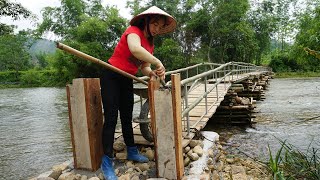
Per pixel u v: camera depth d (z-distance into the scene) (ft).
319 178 12.00
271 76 94.38
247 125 26.45
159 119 8.90
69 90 9.48
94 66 94.17
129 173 9.52
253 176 13.91
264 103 40.19
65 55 98.68
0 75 149.59
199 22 93.66
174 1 97.91
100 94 9.92
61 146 24.14
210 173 10.68
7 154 22.44
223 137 22.74
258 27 120.16
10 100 65.57
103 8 100.99
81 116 9.41
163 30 9.73
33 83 135.23
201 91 28.09
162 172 9.08
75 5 104.53
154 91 8.84
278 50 142.31
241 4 91.86
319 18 42.22
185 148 10.61
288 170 13.14
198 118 15.89
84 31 93.50
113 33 97.35
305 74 107.45
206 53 96.27
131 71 9.47
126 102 9.98
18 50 163.73
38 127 32.09
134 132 12.51
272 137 22.45
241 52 102.53
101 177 9.21
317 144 20.16
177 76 8.82
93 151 9.49
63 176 9.21
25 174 18.47
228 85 30.63
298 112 32.55
